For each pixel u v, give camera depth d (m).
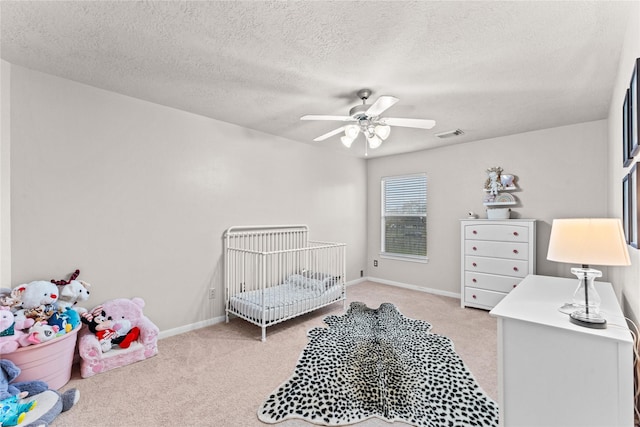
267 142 3.82
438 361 2.40
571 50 1.85
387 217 5.25
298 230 4.21
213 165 3.26
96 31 1.71
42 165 2.21
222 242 3.35
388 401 1.91
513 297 1.78
